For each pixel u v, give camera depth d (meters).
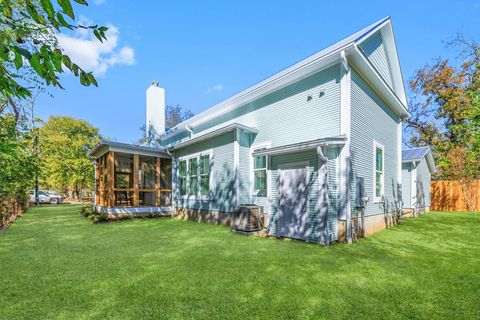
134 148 10.52
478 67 9.96
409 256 4.66
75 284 3.24
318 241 5.74
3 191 8.08
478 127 8.34
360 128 6.99
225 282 3.33
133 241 5.88
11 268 3.86
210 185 9.06
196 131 12.23
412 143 20.36
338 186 6.16
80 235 6.62
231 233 7.00
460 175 14.04
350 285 3.26
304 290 3.10
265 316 2.49
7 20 1.43
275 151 6.62
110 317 2.46
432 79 17.94
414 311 2.62
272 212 6.93
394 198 9.27
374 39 8.48
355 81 6.88
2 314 2.51
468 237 6.54
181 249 5.09
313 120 6.98
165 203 12.60
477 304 2.78
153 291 3.04
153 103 15.91
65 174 21.88
